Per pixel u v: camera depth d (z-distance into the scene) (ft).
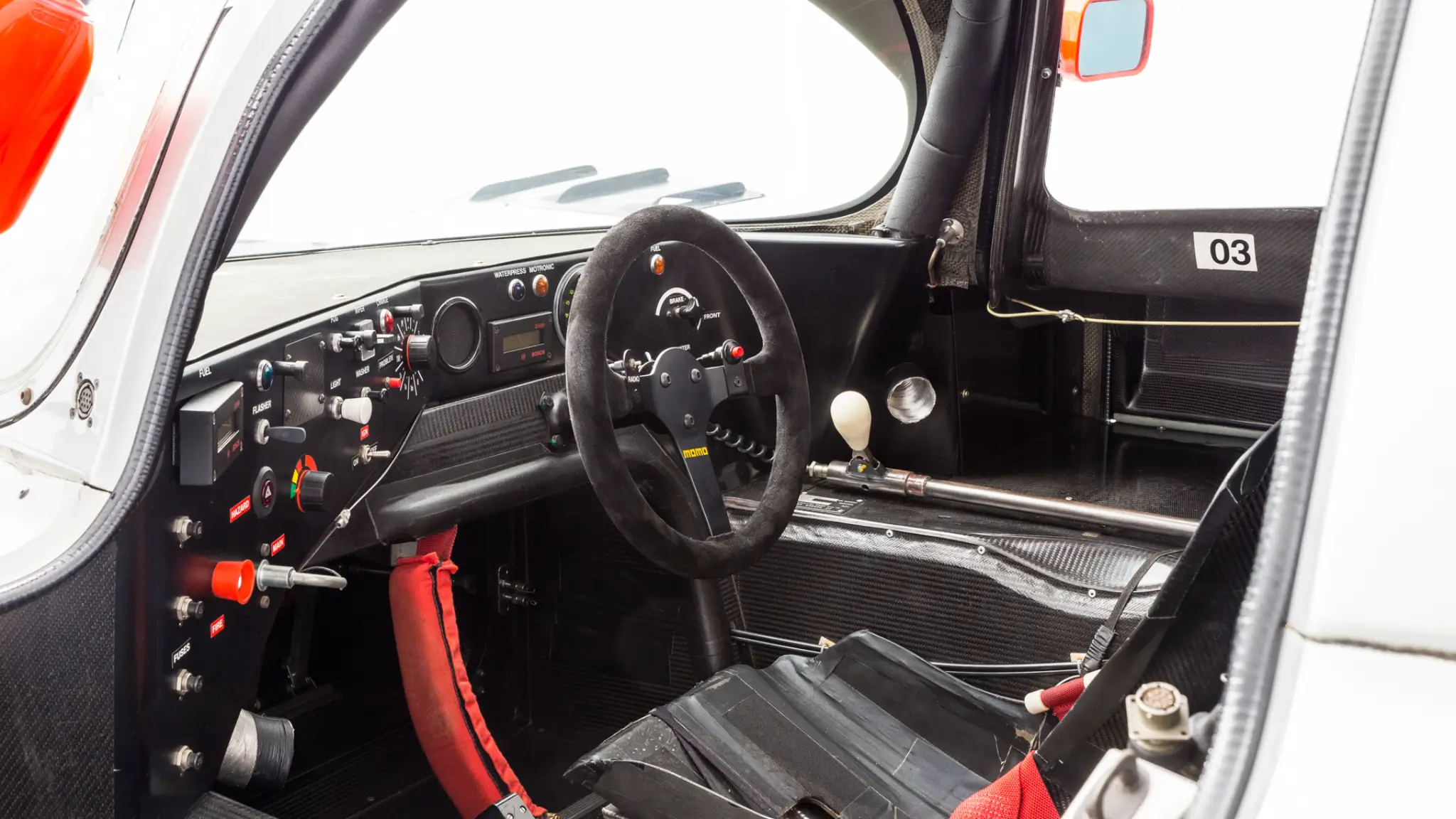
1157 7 6.12
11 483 3.19
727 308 6.98
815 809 4.59
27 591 2.85
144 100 3.18
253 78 3.11
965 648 5.90
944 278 7.45
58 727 3.04
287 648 6.15
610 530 6.77
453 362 5.63
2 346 3.35
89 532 2.99
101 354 3.10
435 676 5.27
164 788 3.46
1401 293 1.40
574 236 7.32
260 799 5.94
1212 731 1.85
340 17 3.16
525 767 6.96
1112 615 4.90
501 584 7.09
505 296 5.88
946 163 7.21
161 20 3.30
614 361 6.23
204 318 4.22
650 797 4.46
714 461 7.06
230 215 3.12
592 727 7.14
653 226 4.88
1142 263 6.93
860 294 7.34
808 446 5.54
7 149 2.63
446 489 5.45
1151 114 6.44
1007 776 2.61
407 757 6.56
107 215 3.14
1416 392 1.37
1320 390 1.47
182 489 3.37
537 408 6.02
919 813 4.66
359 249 6.74
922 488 6.58
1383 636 1.38
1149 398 8.05
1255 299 6.70
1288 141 6.16
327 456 4.57
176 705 3.47
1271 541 1.49
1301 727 1.41
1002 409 7.87
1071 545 5.69
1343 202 1.51
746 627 6.63
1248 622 1.50
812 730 5.07
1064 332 8.05
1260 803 1.41
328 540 4.91
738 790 4.58
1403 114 1.45
